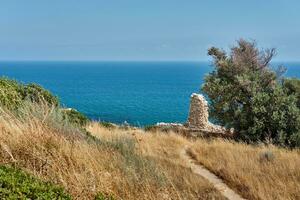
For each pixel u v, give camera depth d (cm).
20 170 695
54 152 835
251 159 1773
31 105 1120
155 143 2242
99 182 803
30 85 1733
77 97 12975
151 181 952
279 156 1922
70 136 1052
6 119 934
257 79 2925
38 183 604
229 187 1448
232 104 2933
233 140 2584
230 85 2927
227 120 2906
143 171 1008
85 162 857
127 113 8619
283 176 1504
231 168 1619
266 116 2741
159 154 1927
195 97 3509
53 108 1180
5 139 829
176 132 3047
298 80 2992
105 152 1048
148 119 7619
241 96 2892
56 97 1766
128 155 1142
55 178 764
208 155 1962
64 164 812
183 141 2436
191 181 1342
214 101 3000
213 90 2955
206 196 1220
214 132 3177
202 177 1528
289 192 1316
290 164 1659
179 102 11581
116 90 16450
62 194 621
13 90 1473
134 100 12119
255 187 1381
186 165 1747
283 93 2798
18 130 862
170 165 1530
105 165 922
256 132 2741
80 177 782
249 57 3091
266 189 1336
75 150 882
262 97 2761
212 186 1381
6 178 565
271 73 2977
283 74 3053
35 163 805
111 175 870
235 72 3050
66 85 19375
